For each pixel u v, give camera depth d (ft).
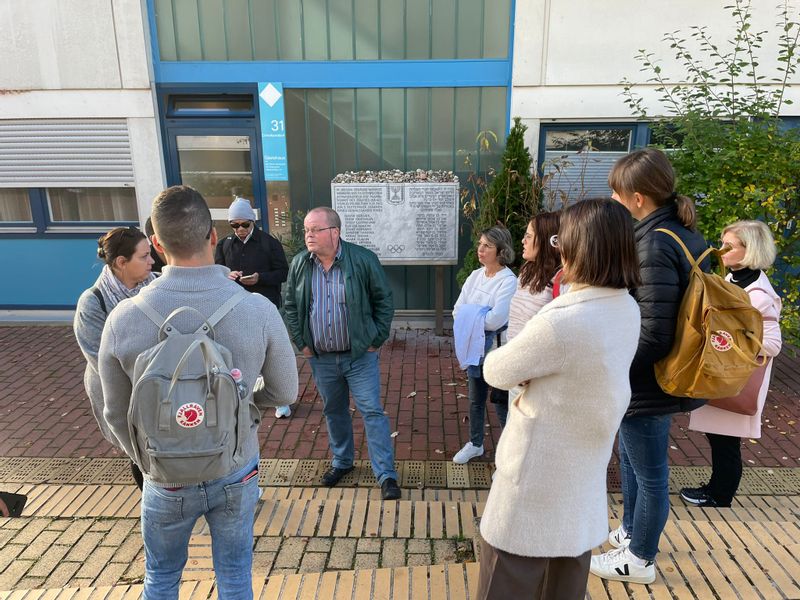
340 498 10.95
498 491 5.38
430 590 7.59
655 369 6.42
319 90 20.07
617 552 7.39
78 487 10.96
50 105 20.03
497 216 18.28
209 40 19.71
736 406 9.27
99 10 19.15
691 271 6.20
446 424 14.10
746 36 16.03
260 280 14.05
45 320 22.29
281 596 7.57
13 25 19.34
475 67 19.60
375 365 10.96
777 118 15.94
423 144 20.48
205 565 8.38
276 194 20.84
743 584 7.27
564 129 19.94
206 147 20.59
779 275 16.43
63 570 8.59
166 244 5.05
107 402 5.20
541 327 4.82
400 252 19.52
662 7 18.30
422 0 19.16
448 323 21.89
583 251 4.85
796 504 10.63
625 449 7.09
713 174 14.85
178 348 4.75
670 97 17.06
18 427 13.98
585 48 18.80
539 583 5.41
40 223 21.50
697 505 10.25
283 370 5.59
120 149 20.49
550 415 4.96
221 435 4.84
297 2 19.31
